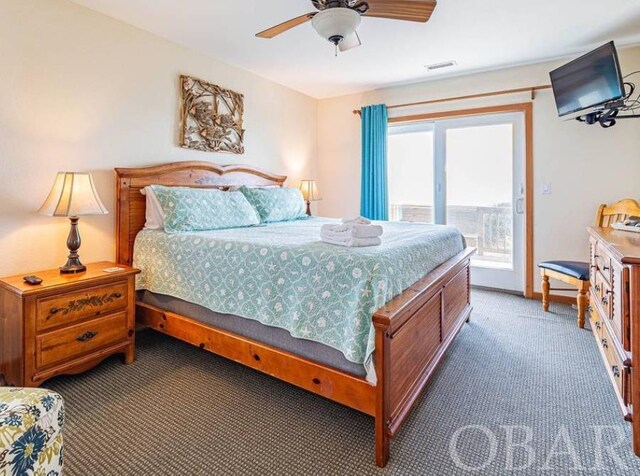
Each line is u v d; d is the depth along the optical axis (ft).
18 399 2.90
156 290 7.87
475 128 12.76
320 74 12.39
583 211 11.08
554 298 11.64
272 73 12.27
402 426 5.43
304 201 13.62
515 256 12.40
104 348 7.08
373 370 4.64
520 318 10.08
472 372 7.07
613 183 10.64
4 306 6.38
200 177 10.36
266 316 5.92
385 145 13.88
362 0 5.74
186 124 10.07
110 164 8.49
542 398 6.15
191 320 7.24
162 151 9.57
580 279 9.20
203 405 6.04
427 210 13.87
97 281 6.88
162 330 7.78
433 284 6.09
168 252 7.68
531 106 11.57
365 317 4.83
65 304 6.44
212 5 7.87
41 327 6.13
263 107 12.76
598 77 8.91
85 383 6.73
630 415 4.81
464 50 10.34
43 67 7.28
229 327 6.66
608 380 6.69
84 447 5.01
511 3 7.83
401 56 10.77
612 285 5.80
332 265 5.29
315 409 5.94
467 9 8.05
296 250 5.83
